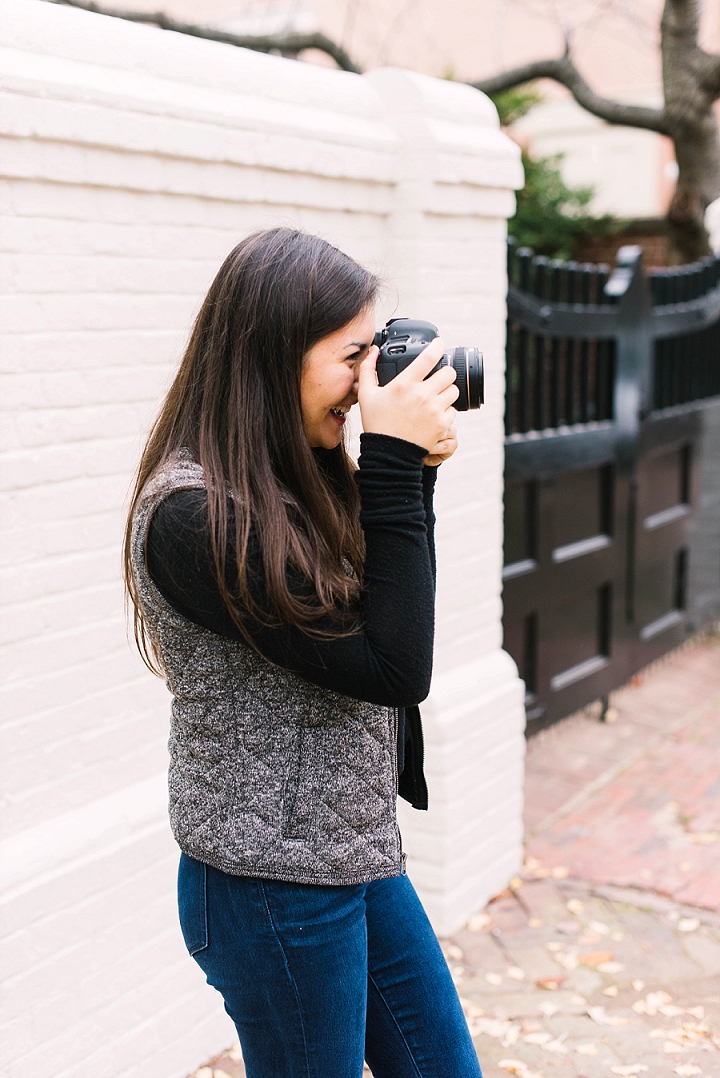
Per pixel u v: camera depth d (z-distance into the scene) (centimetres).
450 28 1002
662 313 493
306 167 256
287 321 134
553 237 803
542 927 318
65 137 202
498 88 656
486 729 323
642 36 677
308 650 127
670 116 632
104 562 227
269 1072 146
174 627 136
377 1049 157
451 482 309
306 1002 140
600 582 463
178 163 228
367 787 143
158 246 229
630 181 1086
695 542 557
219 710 137
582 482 449
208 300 141
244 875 138
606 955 302
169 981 248
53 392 212
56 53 204
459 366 146
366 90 284
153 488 134
